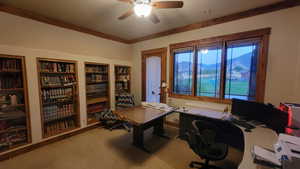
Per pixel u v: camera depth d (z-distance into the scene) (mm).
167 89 3818
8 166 2088
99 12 2568
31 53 2475
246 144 1486
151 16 2248
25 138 2521
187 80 3492
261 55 2449
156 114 2572
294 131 1615
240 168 1091
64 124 3158
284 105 1883
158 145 2760
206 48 3123
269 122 1966
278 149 1138
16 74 2467
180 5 1859
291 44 2188
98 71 3828
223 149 1770
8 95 2365
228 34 2771
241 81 2750
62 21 2936
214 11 2568
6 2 2158
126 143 2836
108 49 3949
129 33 3863
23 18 2406
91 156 2371
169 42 3678
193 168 2072
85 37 3385
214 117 2424
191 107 3188
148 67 4238
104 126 3730
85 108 3393
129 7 2381
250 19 2516
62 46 2955
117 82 4477
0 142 2270
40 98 2613
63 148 2617
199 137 1740
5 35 2219
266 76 2418
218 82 3018
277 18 2270
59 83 2963
